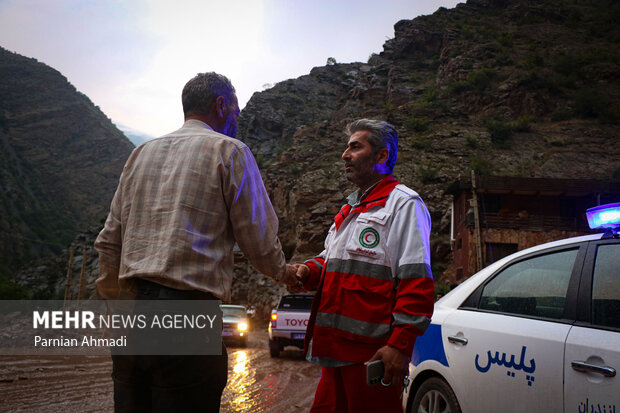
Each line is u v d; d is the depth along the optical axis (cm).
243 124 12662
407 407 371
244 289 4831
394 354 185
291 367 948
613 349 213
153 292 179
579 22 11225
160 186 193
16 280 10525
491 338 286
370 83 10375
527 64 8319
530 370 250
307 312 1167
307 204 5156
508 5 12231
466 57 8881
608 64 8331
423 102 7612
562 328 246
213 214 191
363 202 226
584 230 2898
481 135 6381
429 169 5356
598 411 210
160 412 174
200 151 197
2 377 662
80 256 8800
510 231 2750
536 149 6181
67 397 536
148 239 186
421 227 209
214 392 186
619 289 231
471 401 290
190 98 220
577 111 7138
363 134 242
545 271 284
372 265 210
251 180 202
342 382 211
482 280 334
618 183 2898
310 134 8100
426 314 192
